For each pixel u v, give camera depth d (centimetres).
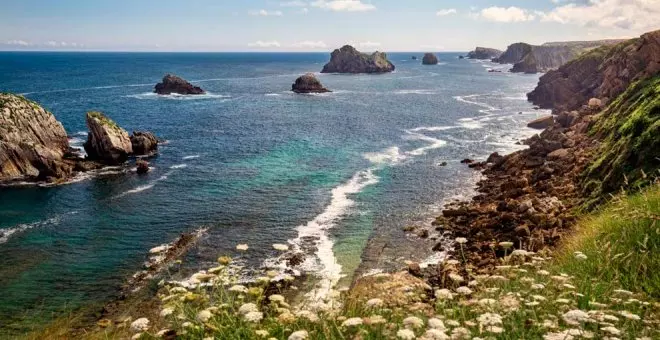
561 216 2997
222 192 4384
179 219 3709
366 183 4666
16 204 4088
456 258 2870
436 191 4384
